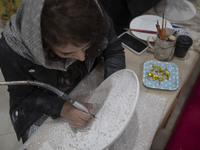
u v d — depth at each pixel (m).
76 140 0.61
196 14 1.04
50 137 0.66
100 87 0.71
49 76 0.75
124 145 0.64
